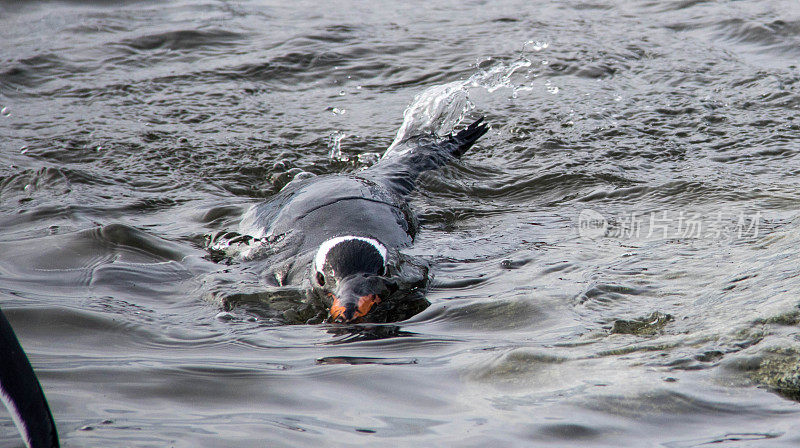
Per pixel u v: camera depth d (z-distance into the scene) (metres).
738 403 6.13
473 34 20.27
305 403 6.39
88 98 16.84
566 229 10.96
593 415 6.05
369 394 6.54
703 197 11.60
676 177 12.50
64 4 22.83
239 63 18.77
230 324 8.31
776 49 18.36
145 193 12.64
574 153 13.80
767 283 8.05
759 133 14.21
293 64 18.75
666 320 7.65
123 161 13.86
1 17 21.73
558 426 5.92
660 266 9.14
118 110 16.23
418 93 17.17
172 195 12.62
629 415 6.04
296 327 8.28
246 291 9.20
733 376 6.49
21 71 18.08
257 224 11.02
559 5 22.48
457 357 7.25
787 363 6.52
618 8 21.97
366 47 19.59
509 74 17.69
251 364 7.17
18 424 4.29
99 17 21.86
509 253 10.16
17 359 4.43
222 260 10.23
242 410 6.27
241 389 6.64
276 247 10.11
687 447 5.60
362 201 10.72
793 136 13.98
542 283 9.03
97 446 5.62
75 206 11.84
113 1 23.16
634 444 5.68
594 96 16.31
